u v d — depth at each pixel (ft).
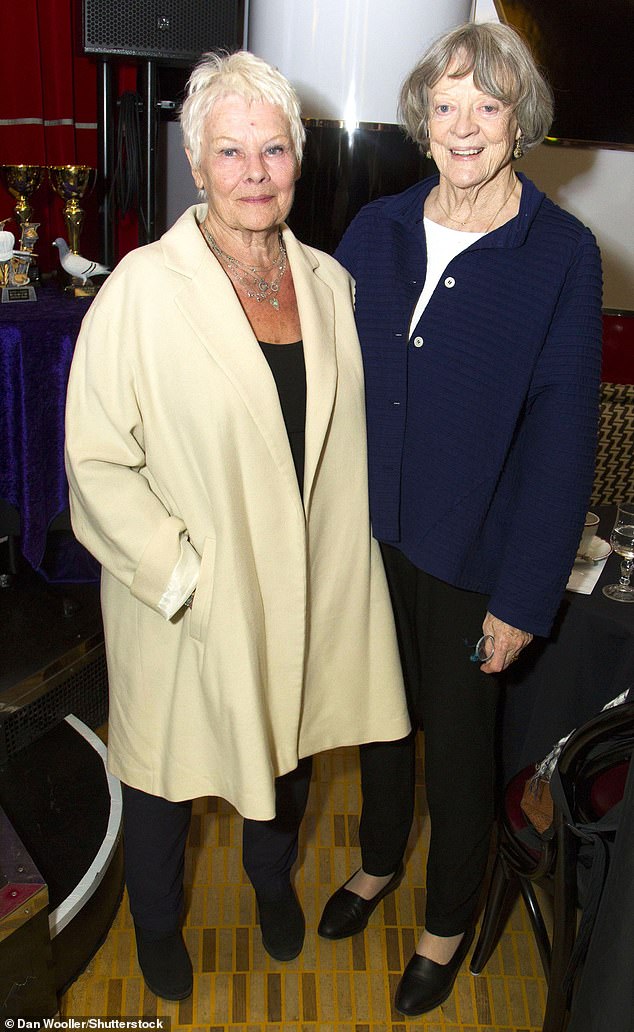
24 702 6.87
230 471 4.55
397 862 6.29
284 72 8.27
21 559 8.09
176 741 5.04
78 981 5.91
